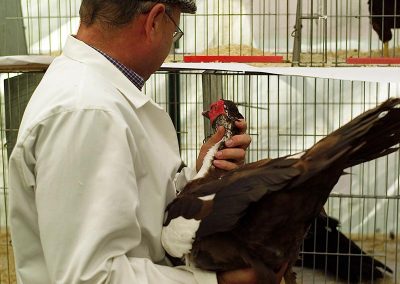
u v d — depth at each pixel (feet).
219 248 4.99
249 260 4.98
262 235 4.97
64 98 4.80
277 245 5.05
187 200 5.18
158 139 5.47
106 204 4.57
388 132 4.87
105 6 5.29
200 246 5.02
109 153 4.67
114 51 5.37
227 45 15.38
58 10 14.98
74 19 15.16
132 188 4.72
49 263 4.64
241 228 4.99
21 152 4.75
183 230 5.03
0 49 13.23
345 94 14.92
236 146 6.52
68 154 4.62
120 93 5.18
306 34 15.29
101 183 4.61
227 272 5.05
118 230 4.61
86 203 4.61
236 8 15.28
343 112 14.96
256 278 4.99
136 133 5.06
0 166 12.84
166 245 5.16
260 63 10.42
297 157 4.89
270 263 5.10
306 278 11.61
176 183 6.40
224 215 4.83
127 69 5.42
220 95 9.01
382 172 14.97
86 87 4.88
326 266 11.34
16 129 9.93
